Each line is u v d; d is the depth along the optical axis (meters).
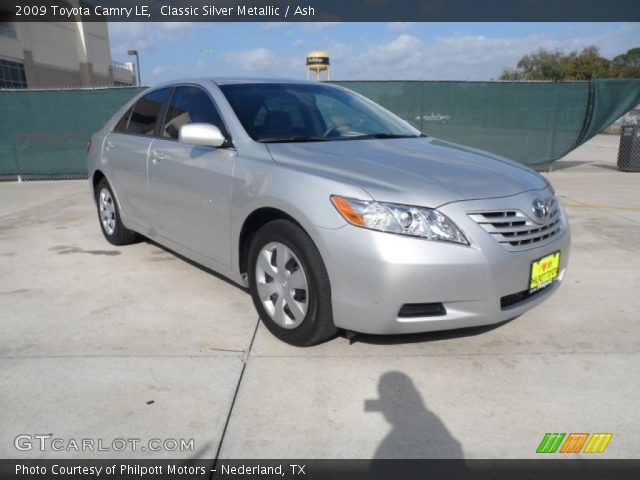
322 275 2.72
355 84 9.91
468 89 10.05
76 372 2.75
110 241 5.20
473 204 2.64
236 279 3.41
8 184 10.02
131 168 4.41
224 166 3.31
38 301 3.73
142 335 3.18
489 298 2.63
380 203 2.55
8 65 40.50
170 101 4.17
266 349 2.99
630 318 3.44
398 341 3.08
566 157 13.93
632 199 7.70
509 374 2.74
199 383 2.64
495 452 2.15
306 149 3.17
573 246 5.16
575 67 54.59
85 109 10.18
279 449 2.17
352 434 2.26
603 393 2.57
